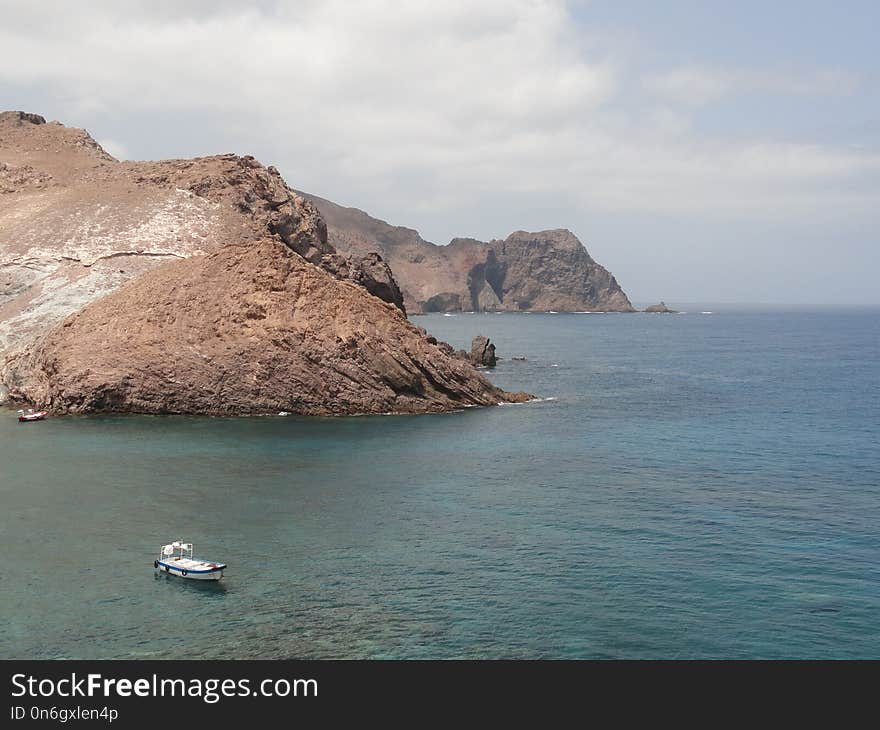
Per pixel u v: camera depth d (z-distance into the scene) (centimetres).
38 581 3922
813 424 8519
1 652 3247
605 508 5191
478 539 4550
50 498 5306
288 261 9338
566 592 3819
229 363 8606
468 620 3534
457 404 9331
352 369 8788
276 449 6862
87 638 3362
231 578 3962
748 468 6378
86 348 8775
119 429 7700
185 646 3306
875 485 5834
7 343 9644
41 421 8138
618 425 8325
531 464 6438
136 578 3966
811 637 3416
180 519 4878
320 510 5084
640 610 3638
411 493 5509
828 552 4369
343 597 3750
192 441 7156
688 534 4659
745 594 3809
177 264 9731
